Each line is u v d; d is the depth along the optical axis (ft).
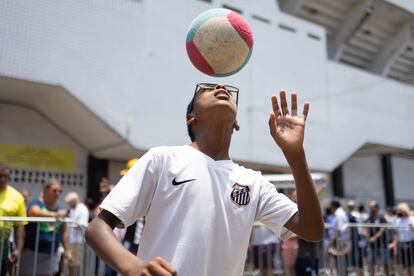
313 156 41.09
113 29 30.25
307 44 42.60
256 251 22.52
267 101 38.27
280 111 5.82
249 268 22.50
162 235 4.89
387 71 57.77
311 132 41.39
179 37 33.45
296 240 22.25
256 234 22.65
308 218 5.30
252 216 5.38
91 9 29.43
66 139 33.50
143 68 31.27
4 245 15.12
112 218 4.75
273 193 5.81
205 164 5.29
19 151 31.27
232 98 5.73
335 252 23.44
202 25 6.21
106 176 34.86
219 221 5.04
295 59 41.32
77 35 28.55
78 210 21.50
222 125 5.57
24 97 29.91
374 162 54.65
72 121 31.19
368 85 47.57
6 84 27.12
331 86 44.11
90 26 29.25
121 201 4.77
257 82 37.99
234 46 6.15
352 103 45.57
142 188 5.01
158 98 31.65
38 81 26.61
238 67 6.38
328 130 42.78
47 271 16.85
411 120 51.03
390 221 29.07
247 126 36.55
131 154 33.55
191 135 6.15
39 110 32.17
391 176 54.54
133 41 31.07
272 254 22.79
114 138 30.42
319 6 50.26
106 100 29.25
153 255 4.86
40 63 26.84
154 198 5.07
